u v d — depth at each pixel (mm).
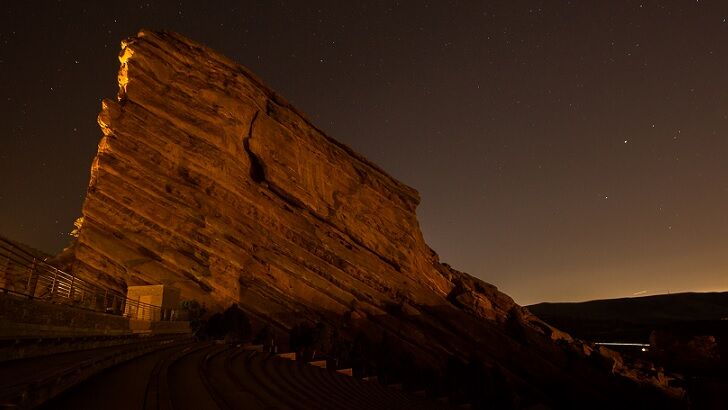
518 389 42625
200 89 40344
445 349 41781
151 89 38438
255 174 43312
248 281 35500
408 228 52656
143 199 34719
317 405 15211
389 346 38562
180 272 33062
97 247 32750
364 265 44594
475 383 37594
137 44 38625
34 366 9102
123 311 25609
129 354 14875
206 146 38531
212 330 30312
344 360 32594
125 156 35562
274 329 33500
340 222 47000
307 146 47500
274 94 47531
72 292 18859
